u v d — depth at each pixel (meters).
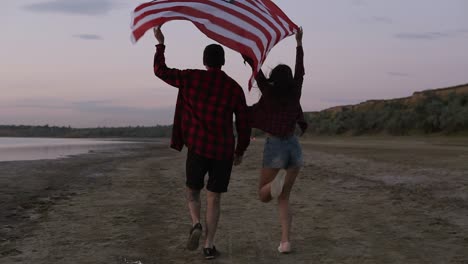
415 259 3.66
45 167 13.25
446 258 3.67
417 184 7.74
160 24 3.55
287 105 3.71
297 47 3.92
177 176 10.75
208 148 3.61
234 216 5.60
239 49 3.46
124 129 192.88
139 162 16.06
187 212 5.89
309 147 24.62
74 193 7.75
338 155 15.90
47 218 5.49
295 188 7.98
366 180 8.72
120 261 3.71
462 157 12.26
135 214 5.75
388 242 4.21
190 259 3.76
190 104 3.64
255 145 34.03
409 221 5.07
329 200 6.62
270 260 3.71
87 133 197.25
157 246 4.18
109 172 11.87
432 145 22.66
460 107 35.59
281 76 3.69
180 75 3.64
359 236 4.46
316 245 4.16
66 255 3.88
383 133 45.94
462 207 5.69
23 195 7.43
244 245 4.20
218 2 3.52
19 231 4.78
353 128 52.59
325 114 69.88
